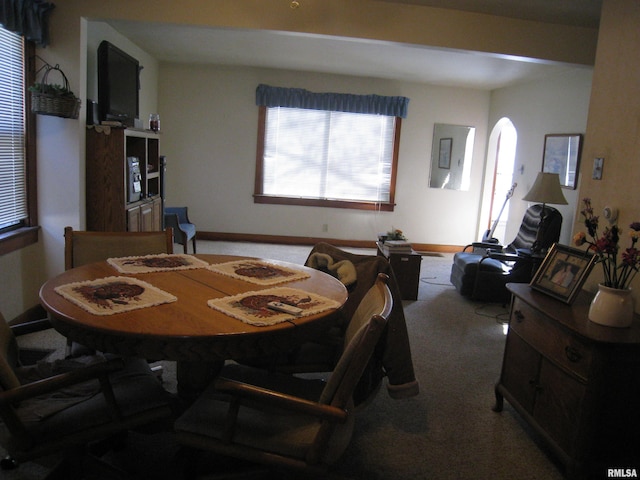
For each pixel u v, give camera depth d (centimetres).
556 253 243
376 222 688
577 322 197
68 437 144
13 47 318
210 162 661
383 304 155
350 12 355
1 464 187
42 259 356
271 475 163
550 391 208
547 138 528
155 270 208
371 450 214
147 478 182
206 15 347
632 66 239
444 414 249
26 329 177
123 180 364
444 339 359
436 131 673
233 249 616
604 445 188
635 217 233
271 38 466
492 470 205
